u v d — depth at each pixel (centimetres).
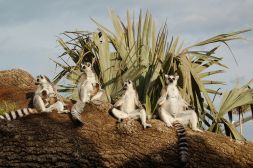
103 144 927
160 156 915
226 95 1257
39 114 1017
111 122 993
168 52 1280
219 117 1234
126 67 1318
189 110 1026
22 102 1284
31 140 918
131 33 1356
